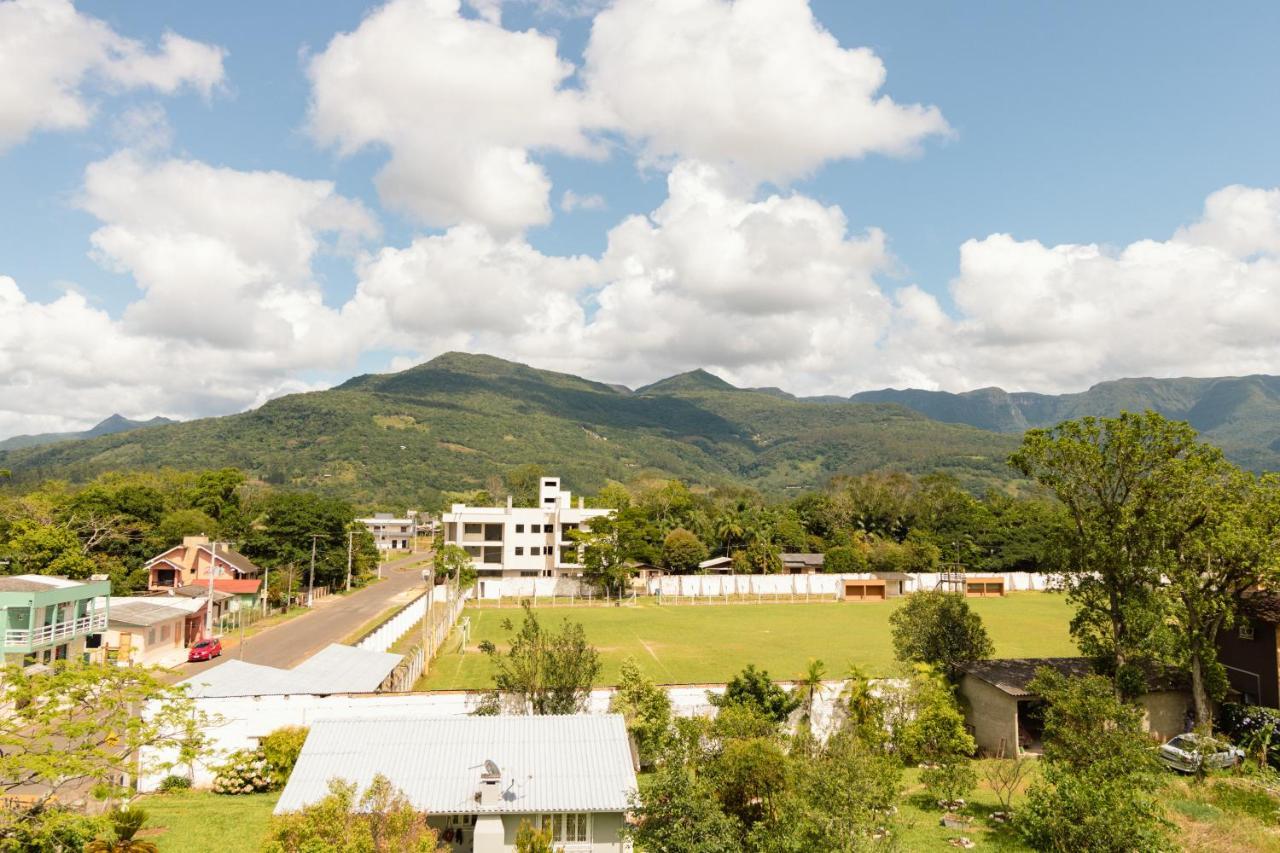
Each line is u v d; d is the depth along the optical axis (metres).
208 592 72.12
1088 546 43.06
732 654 65.94
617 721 30.72
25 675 25.77
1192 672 41.31
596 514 123.88
